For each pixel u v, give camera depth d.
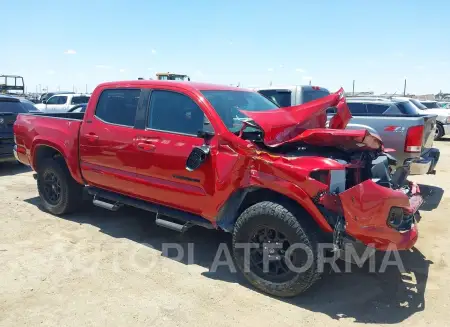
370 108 10.59
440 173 9.91
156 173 4.57
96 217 6.09
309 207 3.55
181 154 4.33
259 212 3.81
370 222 3.46
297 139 3.85
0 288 3.95
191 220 4.43
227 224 4.23
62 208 5.97
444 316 3.60
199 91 4.50
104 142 5.10
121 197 5.20
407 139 6.57
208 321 3.48
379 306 3.76
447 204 6.95
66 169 5.84
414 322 3.50
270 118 3.92
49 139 5.82
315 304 3.78
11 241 5.11
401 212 3.54
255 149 3.85
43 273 4.27
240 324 3.45
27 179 8.76
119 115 5.07
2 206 6.59
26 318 3.46
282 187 3.66
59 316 3.50
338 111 4.22
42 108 19.78
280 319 3.53
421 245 5.20
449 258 4.81
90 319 3.47
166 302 3.77
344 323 3.47
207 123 4.23
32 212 6.30
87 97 20.59
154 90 4.78
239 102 4.79
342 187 3.68
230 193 4.00
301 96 9.10
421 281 4.25
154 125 4.69
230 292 3.97
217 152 4.07
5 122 9.18
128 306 3.68
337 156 3.97
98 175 5.28
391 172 4.57
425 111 17.73
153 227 5.71
